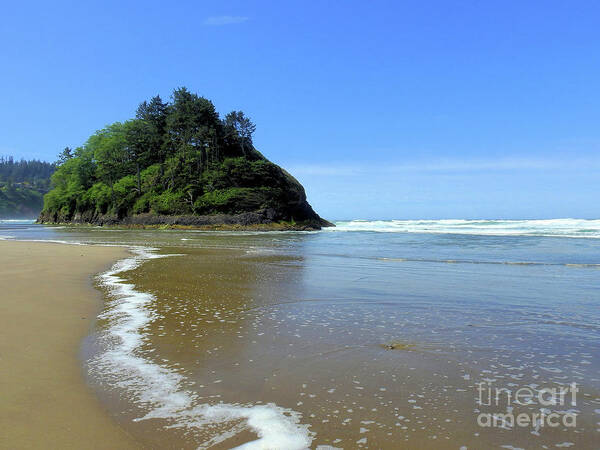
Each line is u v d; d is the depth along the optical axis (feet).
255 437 11.15
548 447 10.55
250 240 110.32
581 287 35.58
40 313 25.67
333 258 60.75
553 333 21.38
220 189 206.49
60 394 13.92
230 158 230.27
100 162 273.75
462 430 11.48
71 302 29.17
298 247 83.15
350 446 10.68
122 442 10.92
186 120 243.81
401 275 43.06
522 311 26.53
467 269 47.62
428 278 40.91
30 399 13.48
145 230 185.47
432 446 10.66
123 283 37.91
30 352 18.30
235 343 19.83
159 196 216.74
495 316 25.20
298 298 31.07
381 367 16.49
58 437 11.12
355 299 30.63
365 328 22.45
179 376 15.64
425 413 12.52
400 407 12.93
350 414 12.48
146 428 11.68
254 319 24.64
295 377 15.48
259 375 15.71
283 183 218.79
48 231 172.76
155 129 277.03
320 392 14.11
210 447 10.64
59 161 304.50
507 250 72.38
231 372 16.03
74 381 15.08
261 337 20.84
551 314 25.67
